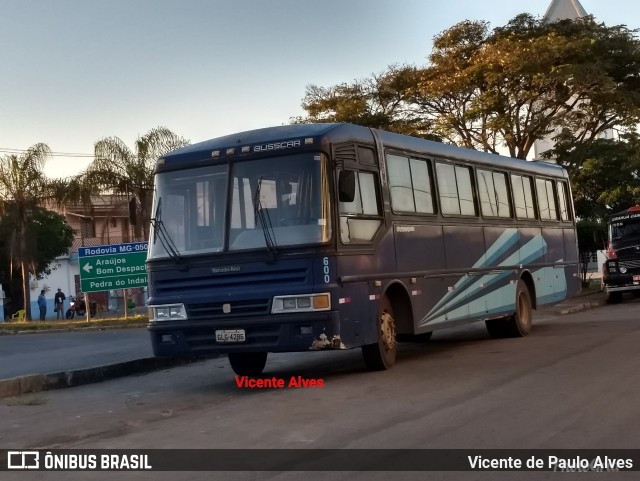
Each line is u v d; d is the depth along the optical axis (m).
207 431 8.98
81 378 14.25
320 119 37.19
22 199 39.84
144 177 36.78
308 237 11.18
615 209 38.91
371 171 12.48
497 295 16.44
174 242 11.88
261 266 11.31
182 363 16.64
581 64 29.30
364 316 11.92
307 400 10.53
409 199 13.52
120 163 37.06
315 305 11.05
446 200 14.76
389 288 12.78
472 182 15.88
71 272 59.44
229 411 10.17
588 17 31.88
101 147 37.06
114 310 52.31
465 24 32.12
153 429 9.34
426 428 8.43
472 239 15.52
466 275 15.16
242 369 13.73
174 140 37.56
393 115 35.81
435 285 14.02
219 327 11.41
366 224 12.12
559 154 33.72
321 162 11.35
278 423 9.14
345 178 11.37
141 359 15.78
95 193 37.16
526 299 17.77
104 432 9.32
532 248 18.31
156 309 11.87
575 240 21.11
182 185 12.00
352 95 36.44
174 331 11.72
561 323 20.33
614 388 10.16
